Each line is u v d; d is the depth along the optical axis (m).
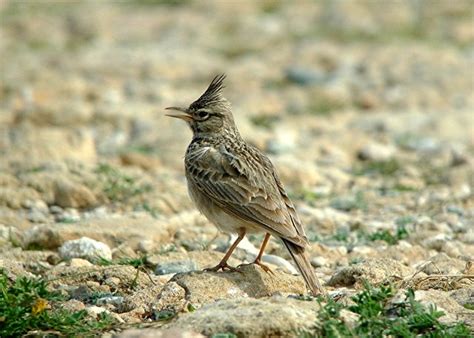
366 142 20.42
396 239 13.02
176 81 26.62
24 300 9.16
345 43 30.91
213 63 28.64
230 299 8.91
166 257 11.71
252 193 10.24
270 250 12.48
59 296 9.66
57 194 15.16
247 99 24.09
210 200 10.57
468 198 15.57
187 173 10.90
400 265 10.75
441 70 27.02
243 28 33.09
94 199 15.20
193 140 11.42
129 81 26.30
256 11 35.91
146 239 12.66
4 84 25.22
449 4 35.50
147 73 27.33
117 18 35.06
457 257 12.05
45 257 11.95
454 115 22.31
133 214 14.23
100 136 20.50
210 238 13.13
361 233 13.52
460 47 30.30
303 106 23.69
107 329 8.84
